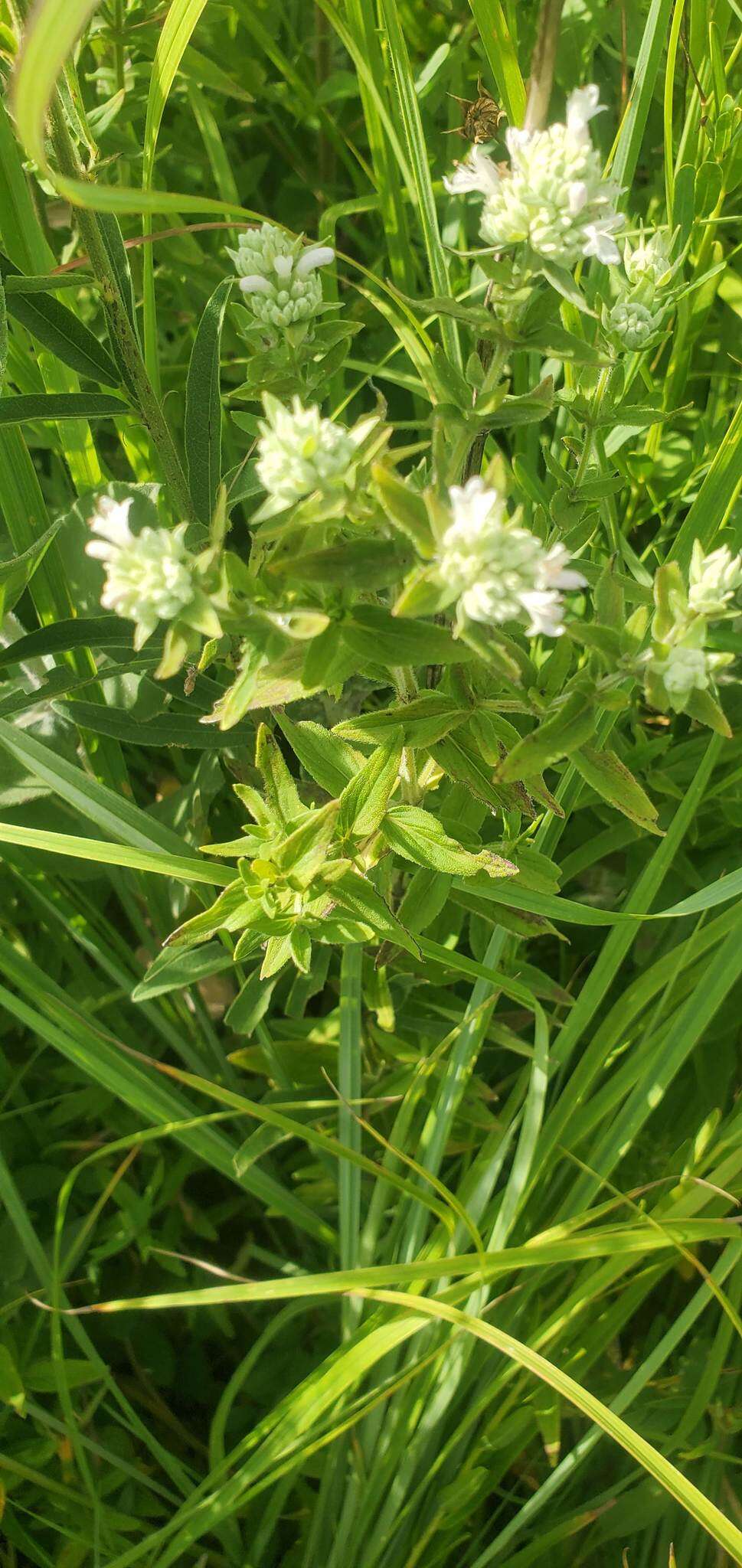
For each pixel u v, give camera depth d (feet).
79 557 0.80
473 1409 0.71
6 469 0.72
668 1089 0.90
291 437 0.43
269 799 0.58
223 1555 0.79
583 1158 0.83
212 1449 0.74
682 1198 0.73
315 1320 0.89
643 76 0.70
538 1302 0.80
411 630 0.47
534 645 0.86
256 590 0.47
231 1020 0.73
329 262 0.57
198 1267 0.91
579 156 0.48
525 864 0.63
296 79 0.99
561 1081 0.82
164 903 0.85
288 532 0.47
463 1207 0.75
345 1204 0.76
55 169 0.60
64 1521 0.76
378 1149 0.86
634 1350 0.89
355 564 0.44
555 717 0.49
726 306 0.95
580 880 0.94
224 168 0.91
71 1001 0.75
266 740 0.57
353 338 1.00
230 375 0.97
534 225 0.49
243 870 0.54
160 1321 0.90
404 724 0.55
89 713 0.70
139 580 0.43
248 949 0.58
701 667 0.47
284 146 1.13
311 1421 0.64
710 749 0.74
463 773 0.59
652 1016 0.76
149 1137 0.68
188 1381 0.88
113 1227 0.86
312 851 0.54
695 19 0.81
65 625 0.64
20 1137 0.87
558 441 0.85
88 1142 0.85
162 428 0.66
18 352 0.76
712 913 0.86
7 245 0.71
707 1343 0.83
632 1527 0.79
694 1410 0.77
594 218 0.49
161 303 1.01
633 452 0.89
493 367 0.54
